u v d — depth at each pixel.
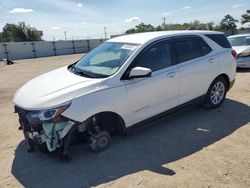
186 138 4.96
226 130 5.24
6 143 5.13
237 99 7.08
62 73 4.97
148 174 3.88
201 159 4.22
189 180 3.70
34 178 3.95
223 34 6.46
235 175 3.77
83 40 52.75
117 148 4.66
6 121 6.35
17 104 4.25
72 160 4.35
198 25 48.62
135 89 4.60
